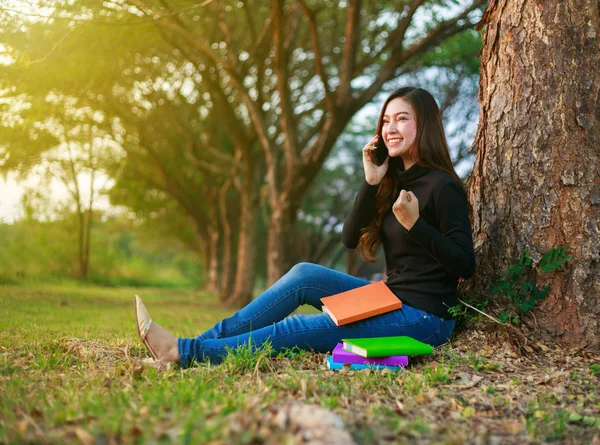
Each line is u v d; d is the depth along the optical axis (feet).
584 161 10.86
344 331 10.13
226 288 59.52
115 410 6.53
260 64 38.65
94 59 30.09
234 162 49.93
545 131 11.18
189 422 5.66
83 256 66.64
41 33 21.20
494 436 6.59
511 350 10.46
